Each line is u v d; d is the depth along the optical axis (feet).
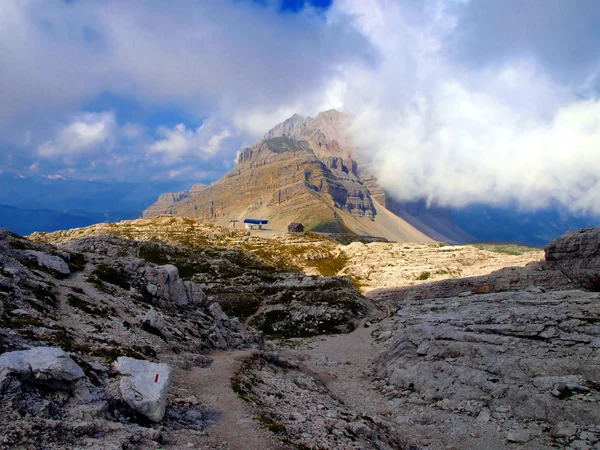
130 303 133.18
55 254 155.74
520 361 123.75
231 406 78.33
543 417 100.27
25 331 74.54
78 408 55.26
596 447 85.25
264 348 177.88
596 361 112.47
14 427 45.78
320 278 366.84
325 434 78.13
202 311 176.04
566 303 173.58
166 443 56.70
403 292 429.38
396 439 96.27
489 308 222.89
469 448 95.76
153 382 66.39
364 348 220.02
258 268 506.89
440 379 132.57
